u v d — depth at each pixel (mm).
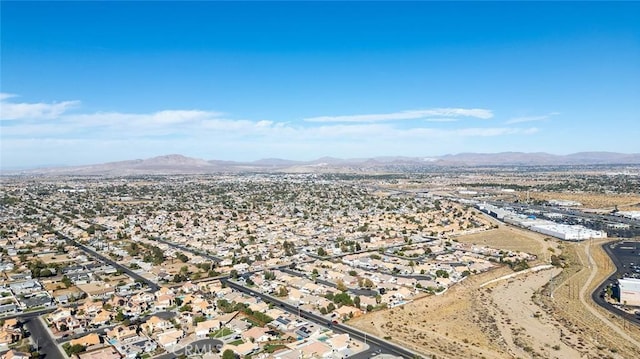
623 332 182875
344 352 166000
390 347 169875
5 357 161750
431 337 179125
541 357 160250
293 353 164250
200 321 195500
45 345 175875
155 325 190750
